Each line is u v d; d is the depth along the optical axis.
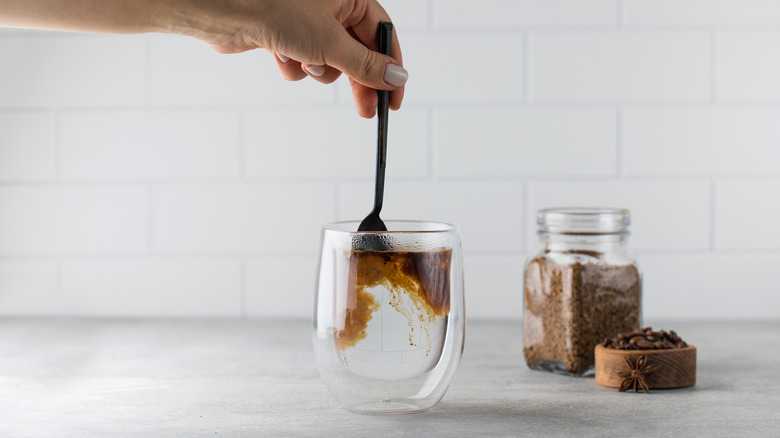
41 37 1.08
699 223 1.08
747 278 1.08
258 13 0.75
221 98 1.08
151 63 1.08
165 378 0.85
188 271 1.10
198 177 1.09
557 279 0.85
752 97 1.07
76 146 1.09
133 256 1.10
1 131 1.09
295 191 1.09
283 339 0.99
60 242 1.09
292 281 1.09
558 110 1.08
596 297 0.84
